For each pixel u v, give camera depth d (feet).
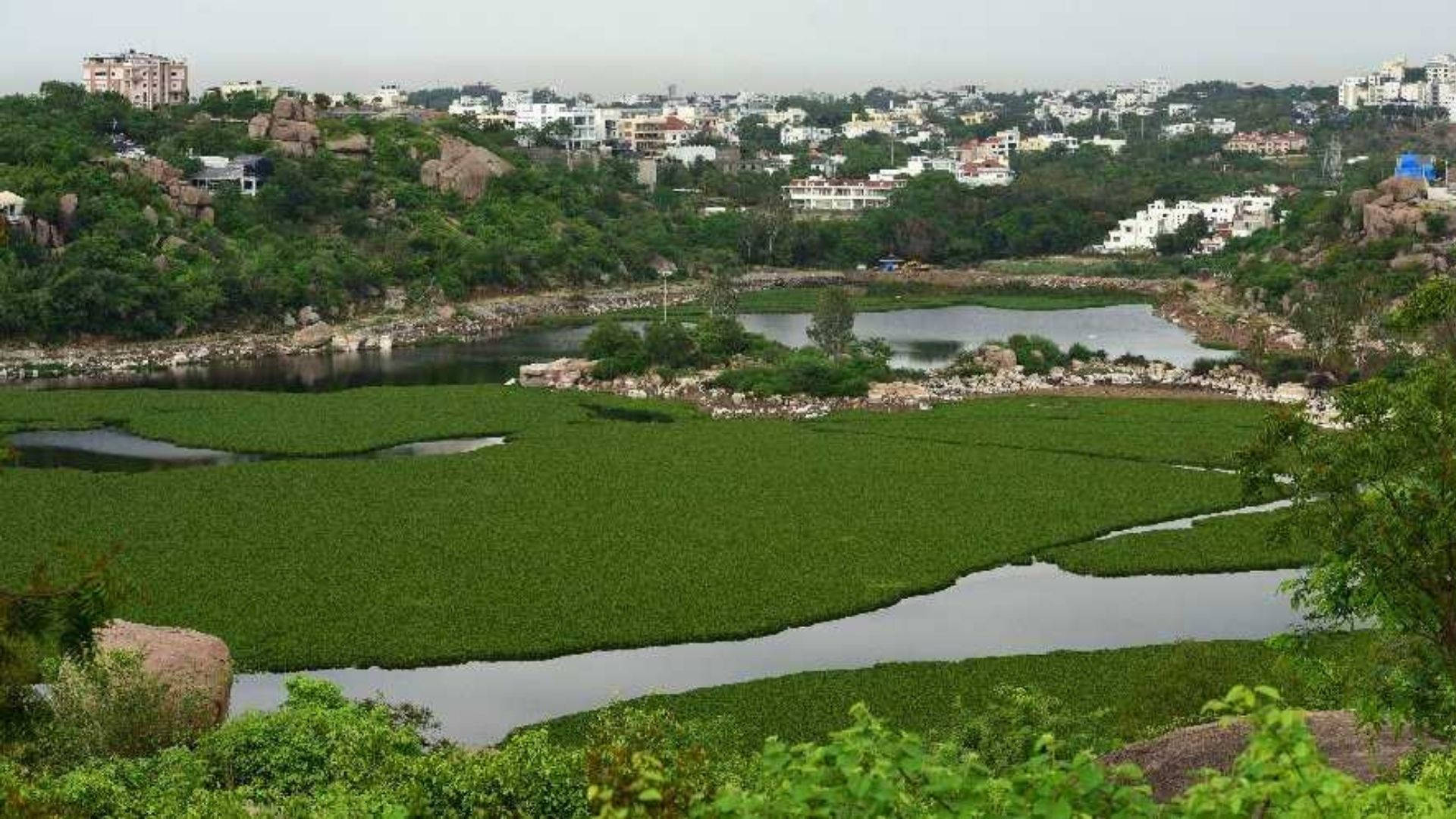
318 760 157.58
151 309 609.01
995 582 284.41
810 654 244.42
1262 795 68.80
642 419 455.63
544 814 144.15
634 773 90.43
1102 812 73.41
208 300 625.41
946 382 510.17
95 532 308.40
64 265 600.39
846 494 343.26
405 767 148.77
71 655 120.78
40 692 170.91
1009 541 305.53
